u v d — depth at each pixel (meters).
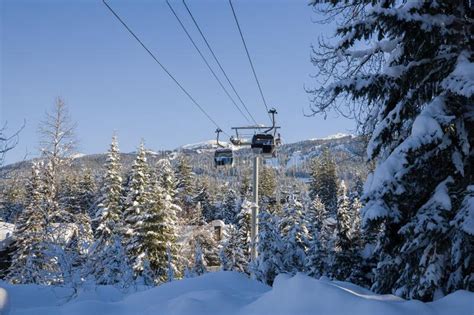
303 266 18.38
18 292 6.41
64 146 26.64
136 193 32.94
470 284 6.21
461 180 6.78
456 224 6.17
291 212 25.72
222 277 6.86
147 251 25.52
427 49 7.47
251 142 22.19
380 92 7.55
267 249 17.36
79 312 4.80
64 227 9.15
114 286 7.96
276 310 4.37
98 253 8.84
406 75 7.31
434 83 7.26
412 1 6.71
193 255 25.72
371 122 8.67
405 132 7.77
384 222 6.97
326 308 4.24
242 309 4.59
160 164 42.62
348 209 23.58
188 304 4.62
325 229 25.50
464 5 7.47
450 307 4.62
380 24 6.88
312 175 71.25
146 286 8.63
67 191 40.44
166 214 26.67
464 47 6.91
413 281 6.72
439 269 6.46
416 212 7.05
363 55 8.16
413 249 6.73
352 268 16.08
